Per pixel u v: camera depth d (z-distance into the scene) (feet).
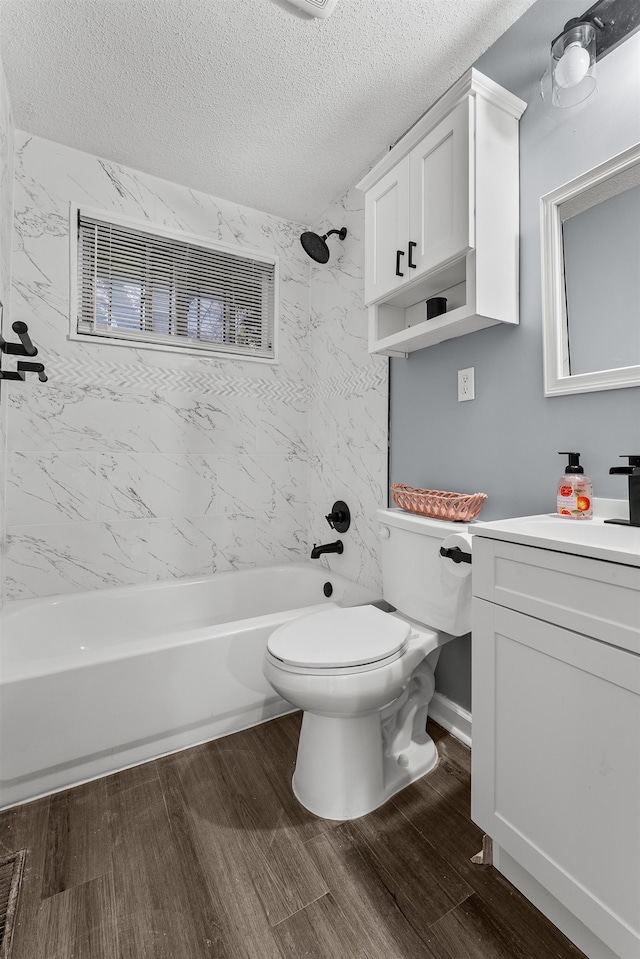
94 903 3.19
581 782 2.62
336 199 7.59
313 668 3.78
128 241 6.84
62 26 4.45
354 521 7.26
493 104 4.33
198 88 5.27
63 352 6.35
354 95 5.40
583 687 2.61
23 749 4.09
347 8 4.28
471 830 3.87
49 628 5.83
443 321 4.67
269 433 8.13
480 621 3.35
